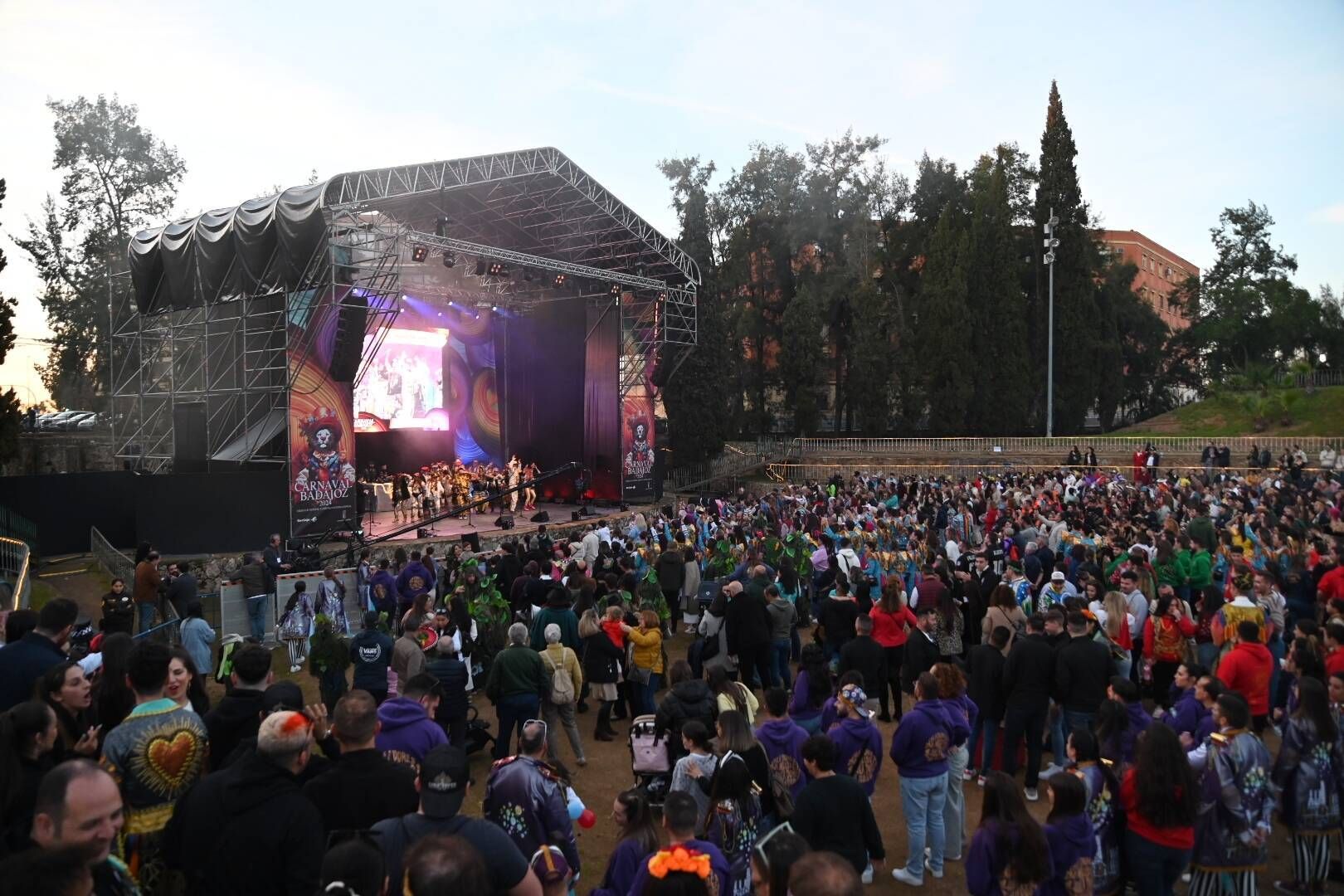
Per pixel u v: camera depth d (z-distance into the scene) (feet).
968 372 155.12
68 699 15.06
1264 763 18.30
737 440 158.30
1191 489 83.92
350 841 10.14
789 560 44.55
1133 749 19.29
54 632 17.93
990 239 159.84
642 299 112.57
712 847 13.67
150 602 44.11
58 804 9.31
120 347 121.80
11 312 66.18
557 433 120.26
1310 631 25.41
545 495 120.98
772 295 168.96
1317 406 143.43
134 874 13.47
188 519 72.74
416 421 110.11
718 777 16.85
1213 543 49.93
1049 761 30.22
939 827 22.40
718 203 163.53
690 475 142.41
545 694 28.48
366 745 13.99
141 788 13.65
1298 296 185.16
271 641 49.37
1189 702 21.88
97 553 72.49
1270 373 155.94
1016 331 157.69
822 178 160.56
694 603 49.73
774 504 84.43
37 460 104.12
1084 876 15.46
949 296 155.22
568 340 118.21
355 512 81.00
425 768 12.44
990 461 133.80
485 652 37.42
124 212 129.70
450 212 101.24
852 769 20.66
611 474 113.70
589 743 33.06
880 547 53.01
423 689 18.61
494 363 124.06
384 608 45.60
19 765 12.30
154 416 96.99
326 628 31.63
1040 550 44.32
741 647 34.01
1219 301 190.49
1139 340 195.93
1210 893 18.52
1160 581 40.57
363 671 28.37
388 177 79.05
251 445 79.56
